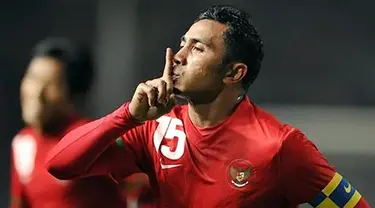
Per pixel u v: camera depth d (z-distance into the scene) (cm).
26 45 3928
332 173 1062
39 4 3950
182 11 3931
